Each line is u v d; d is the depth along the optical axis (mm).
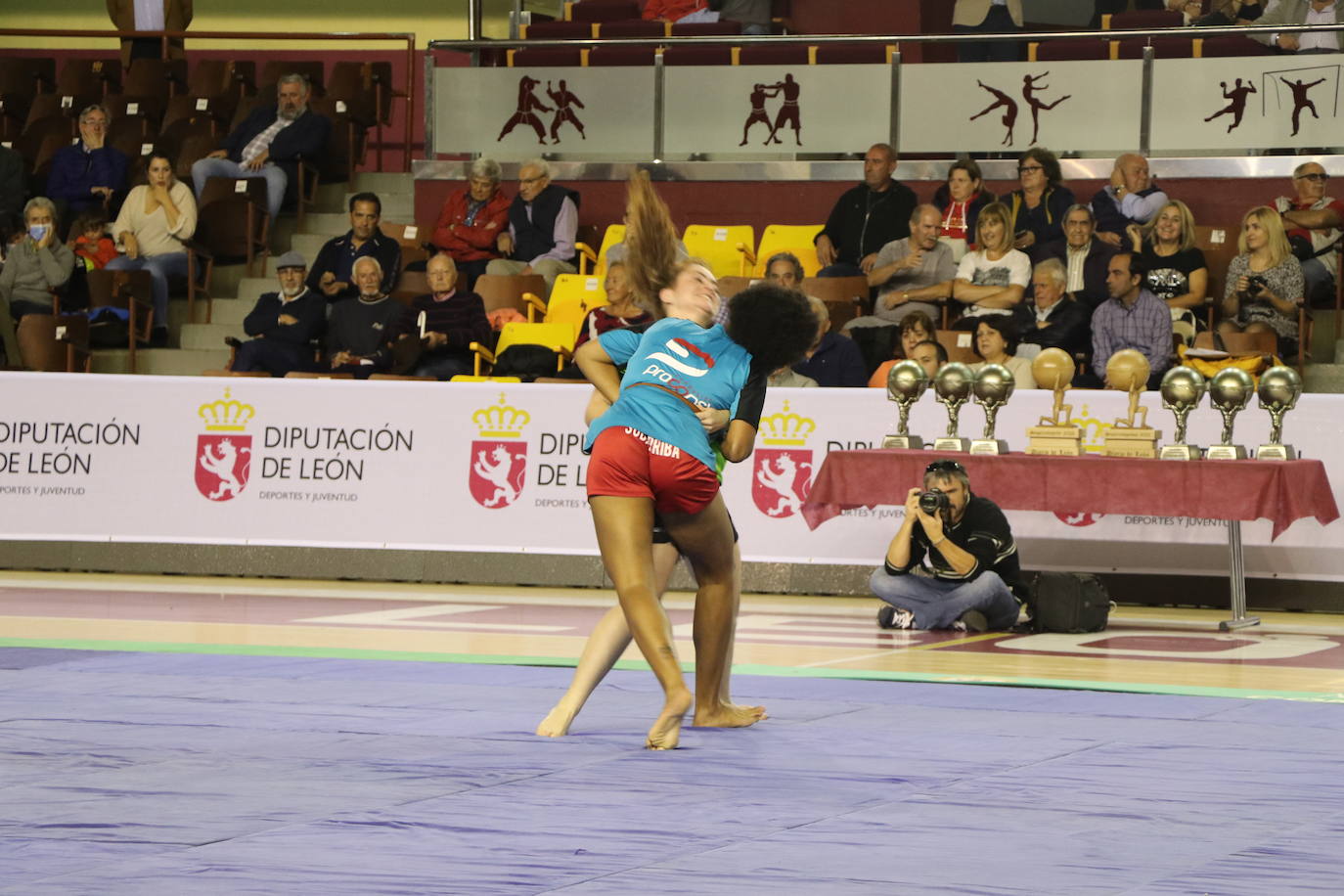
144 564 27172
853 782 10477
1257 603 24188
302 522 26750
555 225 34188
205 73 43312
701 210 35938
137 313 34250
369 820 9156
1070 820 9367
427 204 37062
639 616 11578
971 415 24594
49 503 27391
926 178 34719
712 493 11836
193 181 37938
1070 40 35406
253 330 32125
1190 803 9891
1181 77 33469
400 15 47750
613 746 11734
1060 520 24766
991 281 30672
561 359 29609
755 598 25016
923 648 18672
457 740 11906
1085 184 33938
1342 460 23750
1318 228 30828
